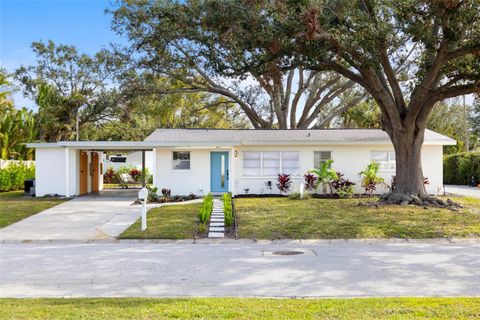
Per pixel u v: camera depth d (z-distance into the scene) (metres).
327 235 12.98
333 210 16.91
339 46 15.05
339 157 23.84
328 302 6.33
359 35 14.48
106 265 9.36
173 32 22.61
